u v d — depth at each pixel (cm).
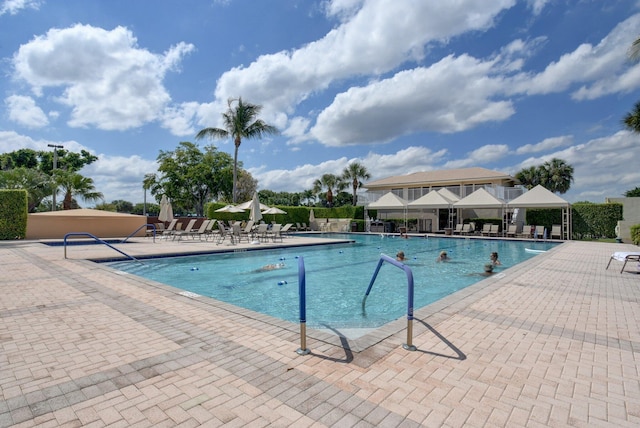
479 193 2367
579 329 424
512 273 852
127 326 420
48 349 348
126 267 1095
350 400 253
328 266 1198
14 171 2533
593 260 1125
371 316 606
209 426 220
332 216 3303
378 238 2456
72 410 237
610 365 321
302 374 294
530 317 472
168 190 3925
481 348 357
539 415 236
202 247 1507
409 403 250
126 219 2250
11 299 557
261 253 1487
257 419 228
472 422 227
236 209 2081
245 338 379
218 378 286
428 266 1224
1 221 1852
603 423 227
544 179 4041
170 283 894
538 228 2341
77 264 949
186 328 412
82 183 2798
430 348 355
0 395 258
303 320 339
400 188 3772
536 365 318
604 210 2259
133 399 253
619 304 546
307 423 224
